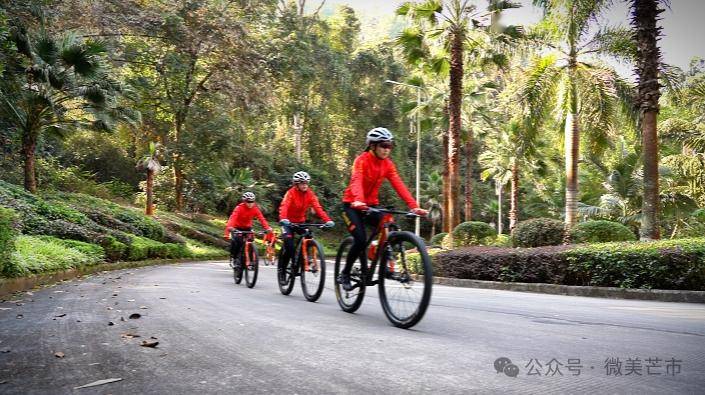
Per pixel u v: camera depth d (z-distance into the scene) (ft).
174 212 127.75
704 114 89.45
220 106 121.70
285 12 132.87
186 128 120.67
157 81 116.16
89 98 64.54
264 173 160.15
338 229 169.58
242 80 110.93
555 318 20.07
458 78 74.02
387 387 9.46
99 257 48.91
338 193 167.43
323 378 10.07
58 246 41.50
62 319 17.53
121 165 140.77
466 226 71.87
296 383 9.71
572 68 66.64
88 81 65.05
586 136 69.41
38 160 80.48
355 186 19.08
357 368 10.87
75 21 84.69
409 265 16.97
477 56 79.15
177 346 13.05
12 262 28.53
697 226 100.58
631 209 105.09
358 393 9.09
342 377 10.14
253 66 109.70
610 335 15.70
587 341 14.48
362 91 170.19
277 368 10.84
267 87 112.37
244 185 135.13
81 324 16.46
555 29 66.23
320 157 170.50
